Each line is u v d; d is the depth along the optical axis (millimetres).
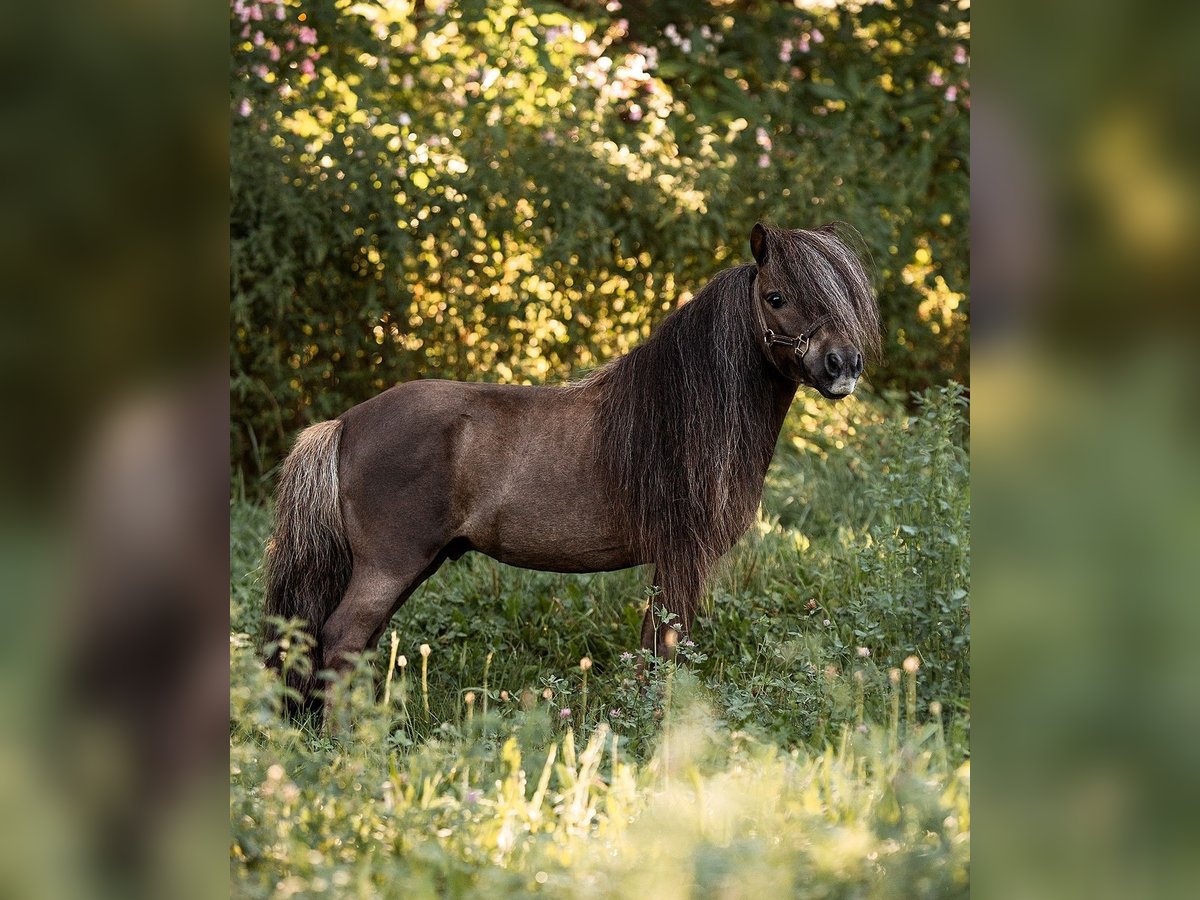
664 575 9805
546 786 7418
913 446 12328
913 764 7023
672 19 20219
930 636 10133
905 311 18000
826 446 15438
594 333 16484
